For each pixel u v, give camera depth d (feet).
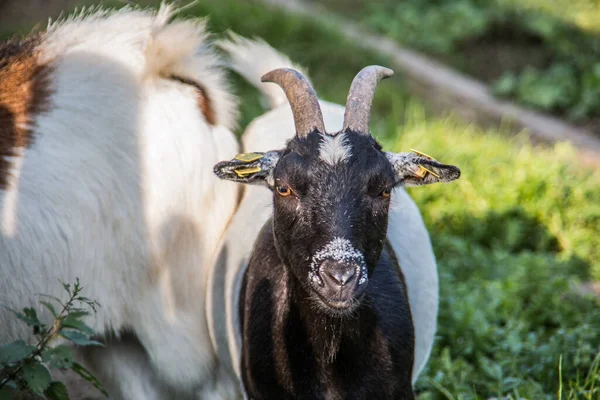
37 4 61.62
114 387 29.68
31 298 26.71
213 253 29.63
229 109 30.89
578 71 64.18
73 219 26.81
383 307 23.90
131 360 29.45
